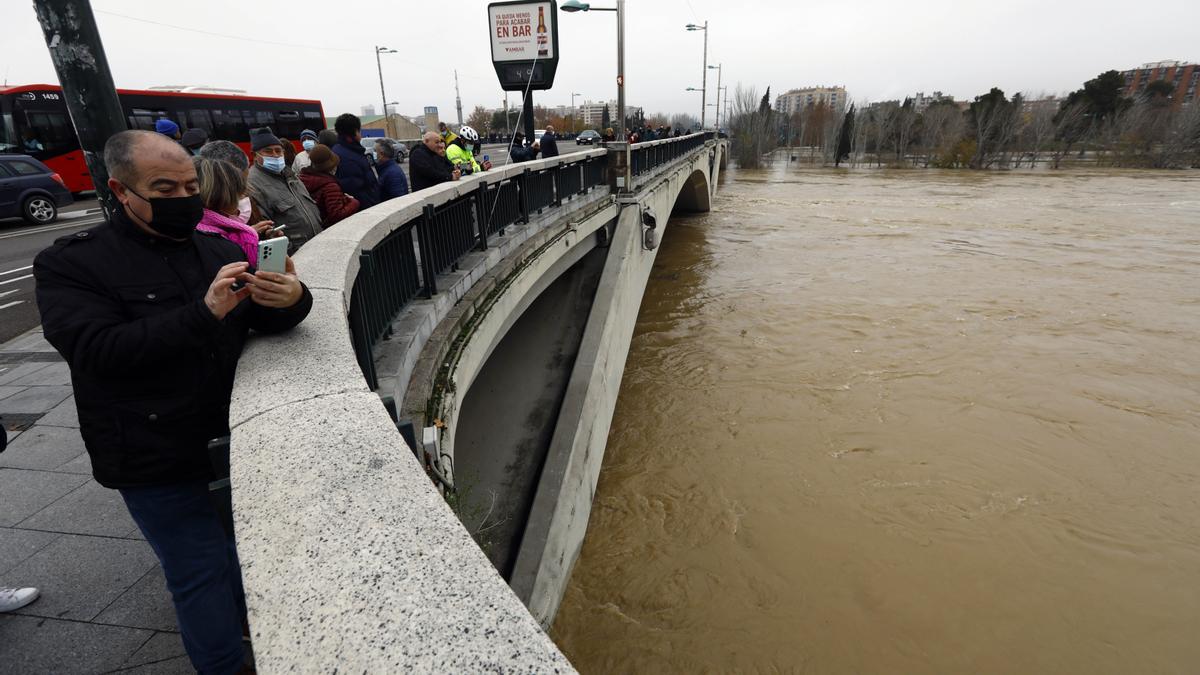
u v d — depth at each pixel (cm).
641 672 659
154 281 175
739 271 2312
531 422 772
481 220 595
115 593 295
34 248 1180
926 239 2892
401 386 355
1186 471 1027
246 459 135
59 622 277
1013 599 764
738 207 4056
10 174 1398
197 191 175
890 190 5097
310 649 89
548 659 87
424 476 130
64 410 498
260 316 195
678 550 826
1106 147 7512
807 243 2820
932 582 785
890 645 697
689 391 1301
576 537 721
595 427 797
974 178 6247
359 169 622
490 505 664
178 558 197
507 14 1155
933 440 1111
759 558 816
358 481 127
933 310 1830
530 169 760
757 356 1486
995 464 1039
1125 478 1007
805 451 1068
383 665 86
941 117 8375
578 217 912
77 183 1798
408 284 443
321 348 193
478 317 515
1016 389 1309
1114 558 833
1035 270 2291
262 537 112
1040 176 6369
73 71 259
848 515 904
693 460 1038
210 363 180
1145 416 1202
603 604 741
